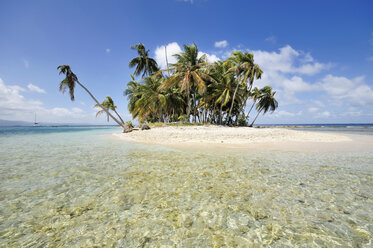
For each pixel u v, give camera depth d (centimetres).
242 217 258
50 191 356
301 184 389
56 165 568
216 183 398
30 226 237
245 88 2867
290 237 213
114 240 209
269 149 880
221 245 200
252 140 1216
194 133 1463
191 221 248
